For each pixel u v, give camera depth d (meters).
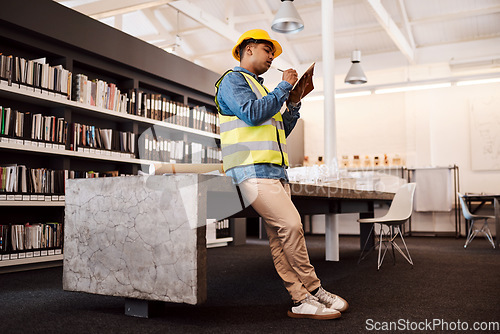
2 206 4.40
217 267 4.32
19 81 4.11
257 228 10.37
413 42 9.35
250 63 2.29
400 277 3.62
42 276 3.84
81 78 4.72
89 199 2.36
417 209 9.03
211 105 6.88
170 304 2.58
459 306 2.50
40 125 4.34
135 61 5.35
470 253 5.62
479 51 9.13
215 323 2.13
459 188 9.27
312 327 2.06
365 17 9.06
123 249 2.21
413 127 9.73
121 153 5.16
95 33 4.86
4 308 2.49
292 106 2.38
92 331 1.98
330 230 4.88
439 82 9.06
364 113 10.16
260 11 9.13
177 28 9.38
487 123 9.20
